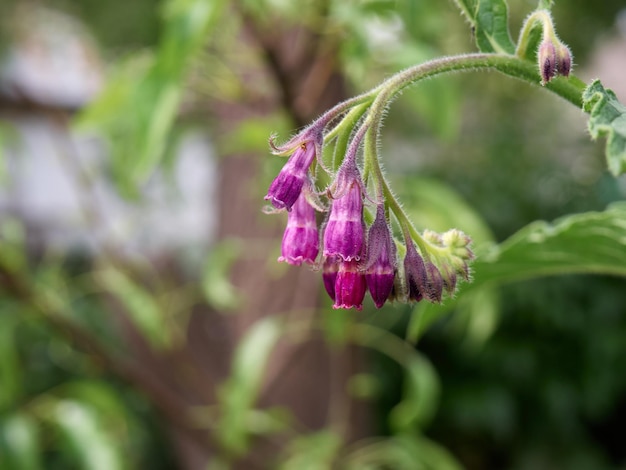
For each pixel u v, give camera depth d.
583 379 1.06
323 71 0.46
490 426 1.05
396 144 1.31
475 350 1.08
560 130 1.28
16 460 0.44
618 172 0.22
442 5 0.55
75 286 0.88
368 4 0.40
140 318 0.49
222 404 0.51
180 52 0.37
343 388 0.60
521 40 0.26
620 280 1.07
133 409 0.99
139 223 0.67
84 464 0.45
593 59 1.26
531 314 1.08
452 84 0.43
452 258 0.27
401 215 0.26
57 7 0.89
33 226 1.30
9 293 0.46
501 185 1.19
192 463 0.71
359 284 0.25
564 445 1.07
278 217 0.53
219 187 0.67
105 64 0.95
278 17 0.44
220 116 0.64
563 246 0.29
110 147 0.51
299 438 0.53
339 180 0.25
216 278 0.52
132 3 0.89
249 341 0.43
